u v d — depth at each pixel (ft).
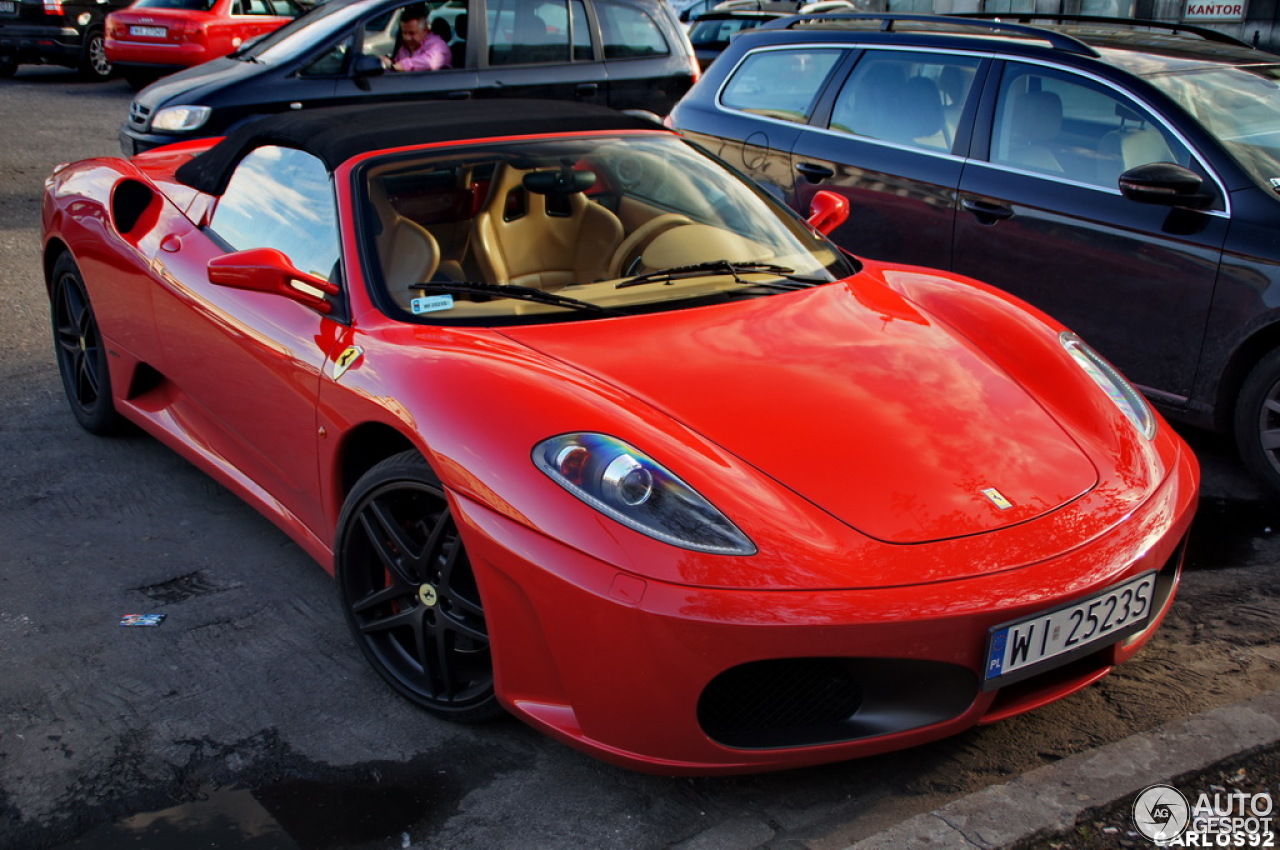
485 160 10.56
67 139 35.17
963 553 7.29
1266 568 11.15
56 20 48.08
